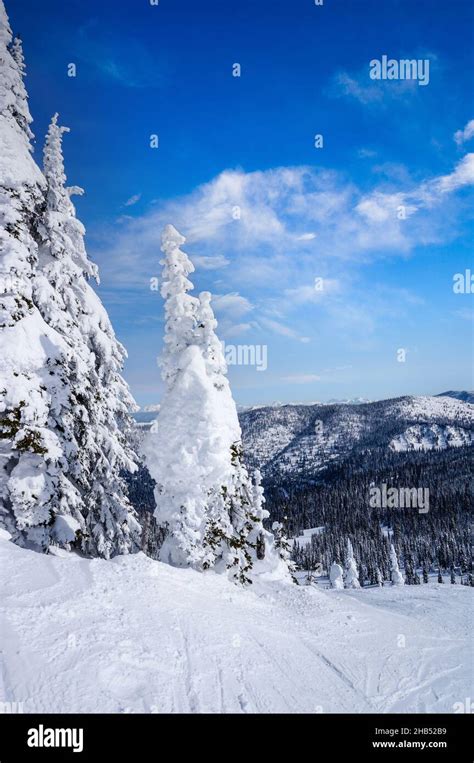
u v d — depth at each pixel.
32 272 14.72
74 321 17.34
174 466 15.47
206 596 12.62
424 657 14.10
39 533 13.42
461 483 173.38
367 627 15.79
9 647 6.88
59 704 6.33
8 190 14.64
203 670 8.59
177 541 15.43
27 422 13.26
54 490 13.83
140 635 8.74
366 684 10.98
